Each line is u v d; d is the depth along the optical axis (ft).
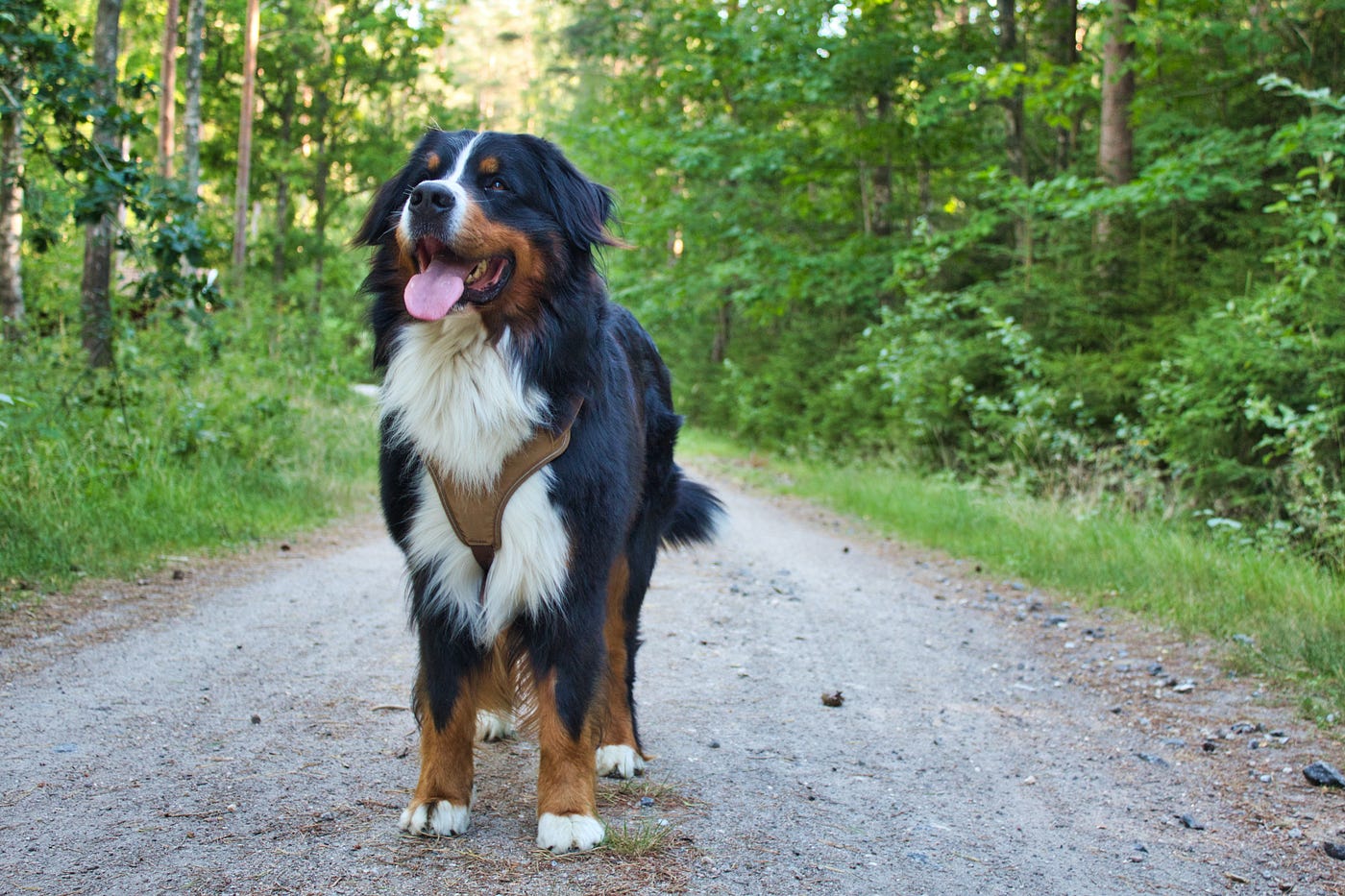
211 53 86.02
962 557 28.17
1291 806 11.20
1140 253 39.65
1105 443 37.40
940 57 52.39
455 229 9.24
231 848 8.80
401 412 9.75
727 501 41.47
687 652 16.94
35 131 27.20
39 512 21.24
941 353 42.98
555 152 10.28
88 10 71.41
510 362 9.41
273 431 34.40
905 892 8.70
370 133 96.32
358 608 18.95
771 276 57.52
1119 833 10.34
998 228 53.83
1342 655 16.30
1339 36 38.96
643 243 66.13
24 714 12.09
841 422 56.95
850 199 60.95
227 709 12.77
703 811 10.27
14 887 7.92
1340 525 23.85
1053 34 51.49
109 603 17.79
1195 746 13.15
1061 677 16.49
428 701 9.59
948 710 14.43
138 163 26.91
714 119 61.26
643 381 12.41
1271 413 25.90
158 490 25.62
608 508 9.75
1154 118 44.57
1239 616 19.49
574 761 9.40
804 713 13.93
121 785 10.15
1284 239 34.37
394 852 8.87
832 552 28.89
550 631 9.46
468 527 9.38
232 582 20.44
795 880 8.79
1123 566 24.34
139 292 28.07
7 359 29.27
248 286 69.67
